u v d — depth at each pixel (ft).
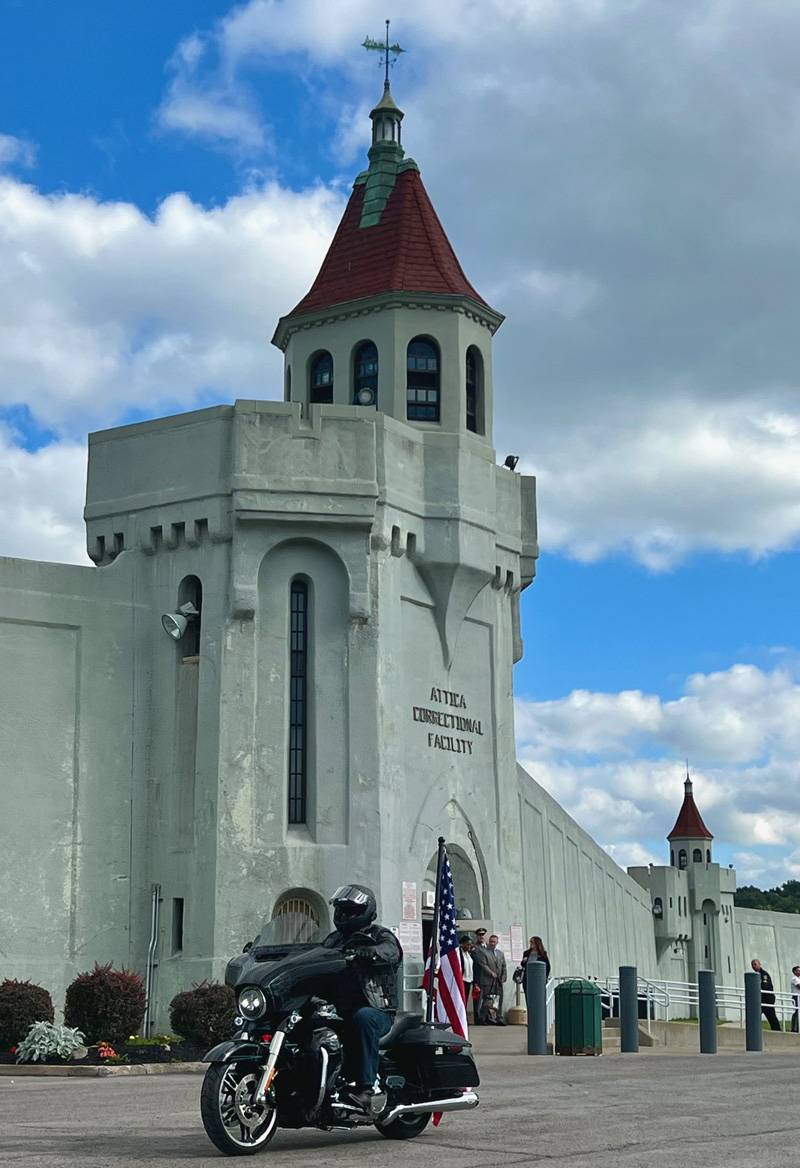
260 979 41.57
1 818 115.65
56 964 115.44
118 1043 96.02
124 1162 38.88
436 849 126.93
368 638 122.31
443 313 138.51
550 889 158.61
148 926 118.62
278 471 121.70
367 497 122.93
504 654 138.82
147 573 125.39
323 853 117.80
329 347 140.67
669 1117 49.78
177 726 121.39
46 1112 54.70
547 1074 72.95
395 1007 45.75
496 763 135.74
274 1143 44.21
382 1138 45.11
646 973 204.33
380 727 121.29
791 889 544.21
